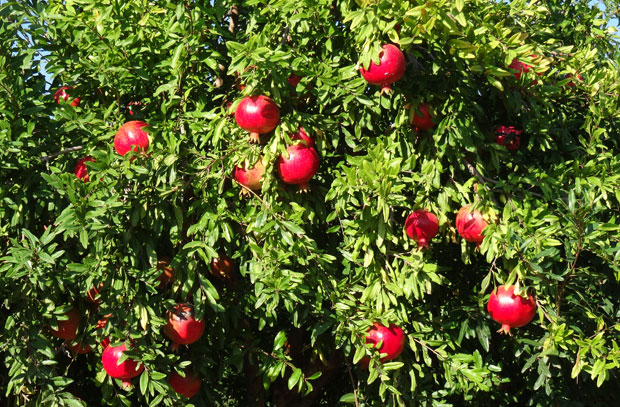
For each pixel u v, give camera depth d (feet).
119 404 13.88
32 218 13.50
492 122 15.60
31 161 12.85
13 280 12.53
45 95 14.06
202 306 12.60
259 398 17.62
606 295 15.75
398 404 14.28
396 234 14.52
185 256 12.97
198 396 14.75
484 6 13.48
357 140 14.56
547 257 12.71
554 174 13.89
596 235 11.80
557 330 12.31
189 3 13.07
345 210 13.74
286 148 12.46
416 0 11.22
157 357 12.92
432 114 13.47
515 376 17.56
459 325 15.23
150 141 12.44
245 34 13.85
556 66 15.87
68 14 13.58
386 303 13.12
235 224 13.98
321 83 13.10
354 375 17.43
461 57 12.09
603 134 16.37
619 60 16.30
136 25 13.62
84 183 11.39
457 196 13.73
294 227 12.40
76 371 16.21
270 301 13.55
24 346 12.81
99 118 13.62
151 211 12.92
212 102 14.97
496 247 12.38
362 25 11.59
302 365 17.22
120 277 12.44
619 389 16.92
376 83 12.17
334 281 13.43
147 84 14.24
